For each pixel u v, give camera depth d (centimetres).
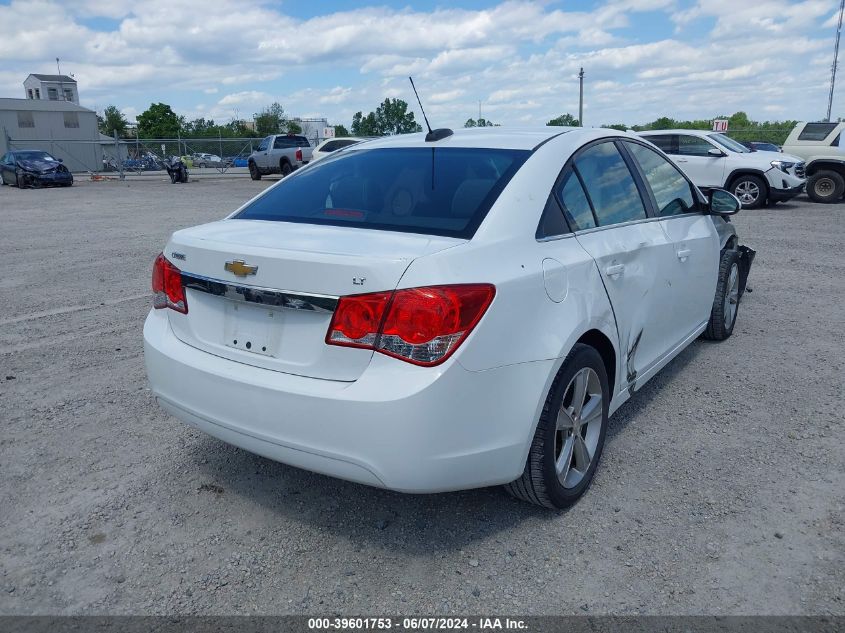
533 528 317
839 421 423
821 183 1709
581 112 3797
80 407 452
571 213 338
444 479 269
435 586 279
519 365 282
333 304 265
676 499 338
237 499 343
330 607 268
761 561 290
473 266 272
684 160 1630
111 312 691
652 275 393
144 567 291
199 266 305
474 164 339
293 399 272
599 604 267
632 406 451
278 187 386
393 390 256
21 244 1152
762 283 803
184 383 311
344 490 351
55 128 5700
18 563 293
